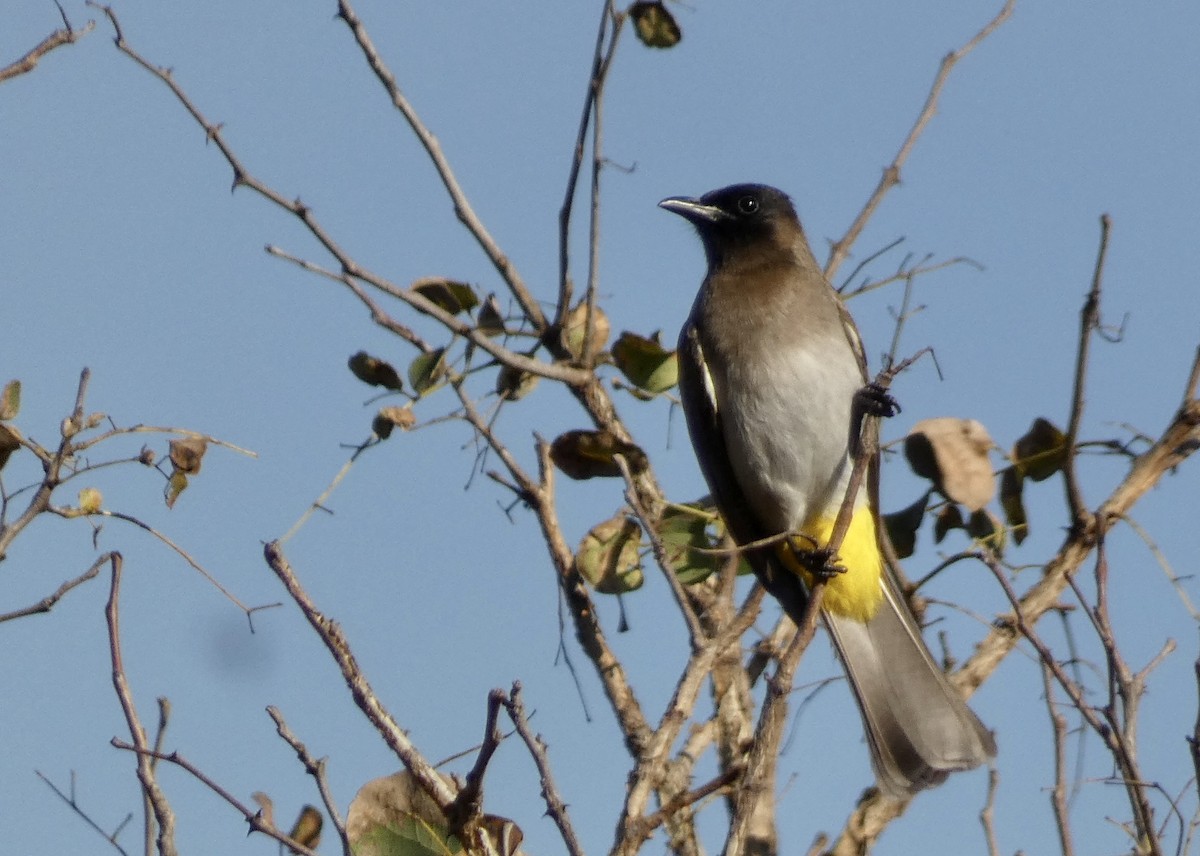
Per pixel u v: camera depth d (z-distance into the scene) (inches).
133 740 275.7
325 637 286.4
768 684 287.9
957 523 409.4
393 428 373.7
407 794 281.3
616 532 398.3
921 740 393.7
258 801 281.4
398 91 438.6
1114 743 293.7
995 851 299.1
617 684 388.5
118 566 288.2
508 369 426.6
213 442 315.3
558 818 251.8
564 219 430.9
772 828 360.2
